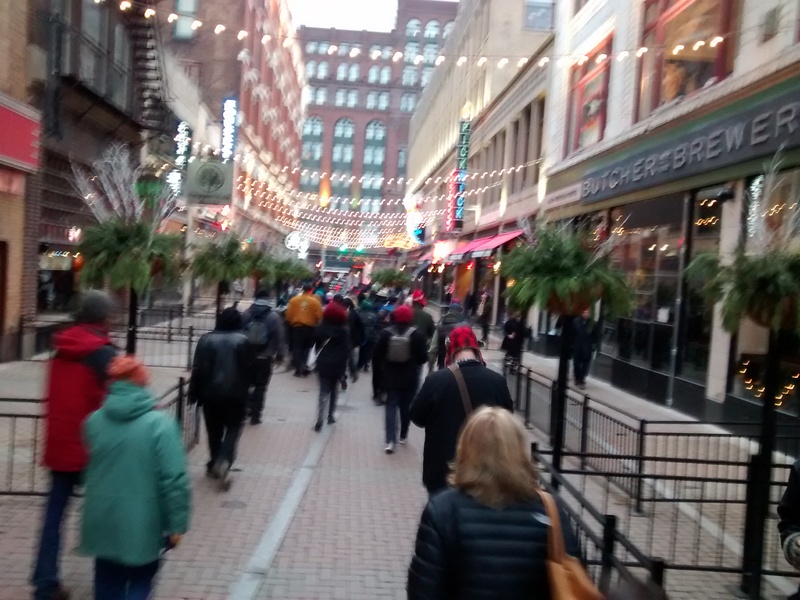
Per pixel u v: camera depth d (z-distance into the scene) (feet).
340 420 38.24
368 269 226.58
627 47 59.88
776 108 37.35
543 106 89.97
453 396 16.97
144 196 42.24
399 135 393.29
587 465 29.63
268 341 35.83
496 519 8.79
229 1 135.64
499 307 100.89
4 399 22.02
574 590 8.47
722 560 21.27
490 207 118.62
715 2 45.57
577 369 55.47
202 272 53.67
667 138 50.42
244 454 29.81
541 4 120.88
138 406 12.45
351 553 19.84
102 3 61.98
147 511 12.30
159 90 76.18
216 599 16.39
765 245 19.40
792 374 36.09
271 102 182.29
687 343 47.37
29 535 19.24
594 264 26.27
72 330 15.48
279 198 206.80
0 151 44.16
